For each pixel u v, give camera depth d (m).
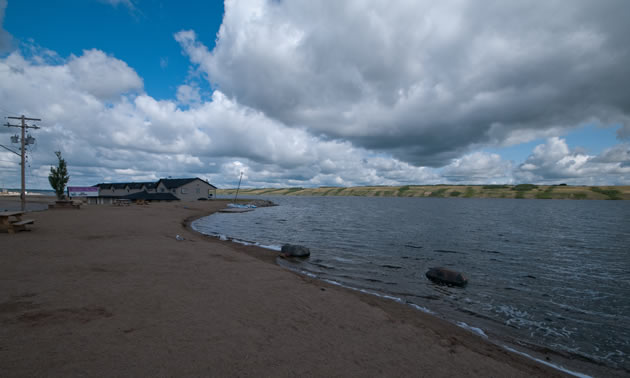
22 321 4.80
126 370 3.54
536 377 4.61
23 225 15.27
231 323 5.31
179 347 4.25
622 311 9.30
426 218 45.66
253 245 18.95
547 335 7.48
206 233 24.02
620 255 18.44
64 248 11.23
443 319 7.92
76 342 4.20
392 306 8.56
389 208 77.69
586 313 9.09
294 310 6.34
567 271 14.43
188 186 74.81
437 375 4.20
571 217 50.38
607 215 55.59
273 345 4.60
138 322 5.04
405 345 5.15
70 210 34.00
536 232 29.86
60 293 6.27
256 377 3.63
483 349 6.04
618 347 6.96
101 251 11.02
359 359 4.42
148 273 8.34
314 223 36.56
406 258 16.52
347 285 10.98
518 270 14.48
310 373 3.86
